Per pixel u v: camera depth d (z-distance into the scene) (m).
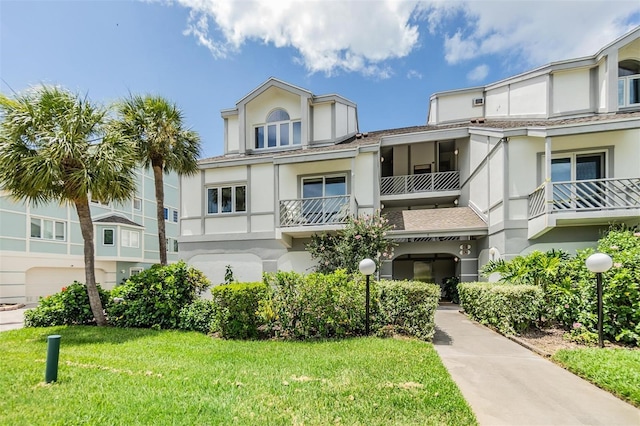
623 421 3.30
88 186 7.91
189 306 8.38
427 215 13.71
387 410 3.49
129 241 25.45
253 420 3.31
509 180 10.65
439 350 5.92
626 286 5.89
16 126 7.54
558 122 11.16
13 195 8.03
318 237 12.45
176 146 11.61
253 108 16.41
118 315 8.77
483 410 3.55
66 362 5.34
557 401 3.76
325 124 15.68
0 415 3.43
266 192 13.78
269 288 7.31
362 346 6.05
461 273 12.85
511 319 6.85
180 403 3.69
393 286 7.06
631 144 10.05
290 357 5.50
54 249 20.91
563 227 10.11
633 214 8.96
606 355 4.90
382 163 17.78
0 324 10.59
